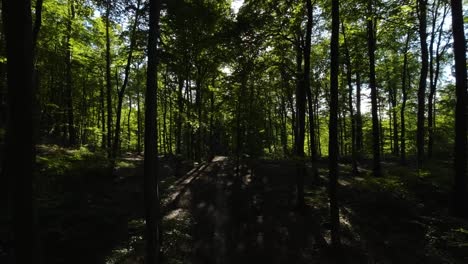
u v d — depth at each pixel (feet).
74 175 53.21
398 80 103.09
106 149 69.97
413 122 120.16
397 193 47.55
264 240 38.86
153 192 31.35
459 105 39.73
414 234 37.01
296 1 49.03
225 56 49.98
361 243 35.91
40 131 82.94
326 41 78.69
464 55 39.60
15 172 16.46
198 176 80.89
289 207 50.78
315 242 37.45
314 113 133.49
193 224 44.65
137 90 114.52
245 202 55.47
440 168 60.18
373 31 70.54
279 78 72.49
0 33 49.47
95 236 36.86
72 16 68.03
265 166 95.61
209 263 33.35
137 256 33.17
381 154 134.51
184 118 66.49
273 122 138.62
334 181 35.86
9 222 34.86
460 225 36.14
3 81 53.36
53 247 33.37
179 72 42.88
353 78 88.53
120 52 72.13
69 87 84.33
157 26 32.78
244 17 45.16
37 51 67.15
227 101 86.17
